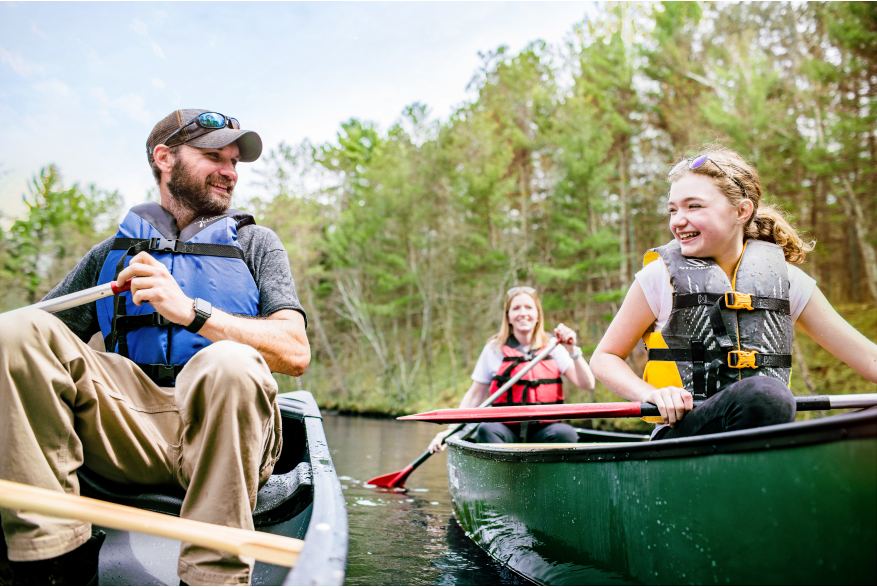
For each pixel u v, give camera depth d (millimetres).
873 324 17297
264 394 1277
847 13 14391
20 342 1164
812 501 995
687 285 1671
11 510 1069
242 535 1070
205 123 1761
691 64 18000
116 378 1397
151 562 1347
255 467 1274
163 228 1727
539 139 22453
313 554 934
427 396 24562
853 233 19500
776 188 15977
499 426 3461
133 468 1384
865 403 1621
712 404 1432
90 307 1688
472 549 2529
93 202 22484
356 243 29016
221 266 1690
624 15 20438
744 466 1111
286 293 1747
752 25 17828
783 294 1652
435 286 26438
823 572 981
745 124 15047
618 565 1486
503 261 23219
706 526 1192
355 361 28891
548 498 1887
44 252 21938
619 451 1479
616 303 19344
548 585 1821
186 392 1301
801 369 13695
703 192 1680
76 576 1156
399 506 3557
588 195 19562
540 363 3660
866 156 15430
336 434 9586
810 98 15383
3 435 1140
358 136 32781
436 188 26188
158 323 1568
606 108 19797
